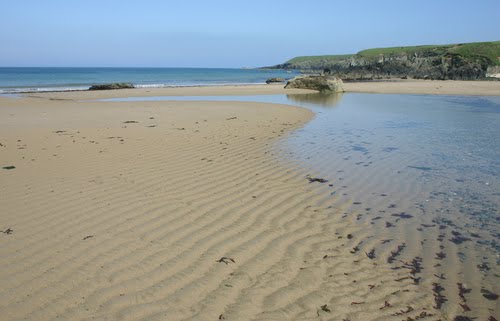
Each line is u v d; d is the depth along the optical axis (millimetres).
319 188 6992
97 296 3469
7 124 13695
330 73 83188
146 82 62344
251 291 3664
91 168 7711
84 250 4312
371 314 3424
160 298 3480
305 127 13688
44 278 3738
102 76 88875
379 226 5426
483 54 88000
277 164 8555
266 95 31141
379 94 33156
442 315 3459
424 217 5758
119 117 15914
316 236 5016
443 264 4395
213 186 6812
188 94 31516
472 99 27469
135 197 6066
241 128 13203
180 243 4570
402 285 3934
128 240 4590
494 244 4902
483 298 3738
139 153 9164
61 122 14320
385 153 9734
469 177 7707
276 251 4512
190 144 10383
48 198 5930
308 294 3674
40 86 46031
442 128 13680
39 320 3131
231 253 4387
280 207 5969
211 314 3299
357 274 4113
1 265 3969
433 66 83812
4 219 5133
